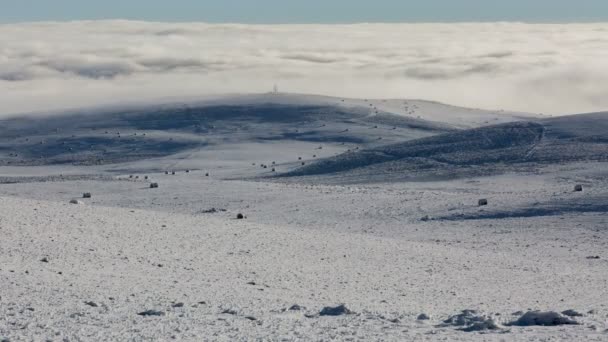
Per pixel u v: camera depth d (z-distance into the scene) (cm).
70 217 8000
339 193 15912
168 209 14525
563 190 14938
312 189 16875
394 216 12838
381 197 14938
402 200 14425
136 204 15462
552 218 11938
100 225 7750
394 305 4431
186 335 2762
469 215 12631
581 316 3475
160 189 17962
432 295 5188
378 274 6238
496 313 3747
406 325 3158
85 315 3259
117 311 3441
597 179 19650
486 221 11994
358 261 6956
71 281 4588
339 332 2897
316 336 2777
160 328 2928
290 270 6156
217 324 3084
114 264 5747
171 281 5059
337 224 12131
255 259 6662
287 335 2797
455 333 2883
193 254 6681
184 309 3581
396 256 7400
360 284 5600
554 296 5334
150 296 4147
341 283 5597
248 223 9269
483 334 2855
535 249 9225
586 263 7925
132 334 2764
